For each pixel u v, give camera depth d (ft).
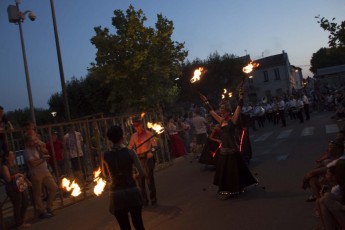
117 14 54.85
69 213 28.86
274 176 30.58
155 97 56.03
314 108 116.06
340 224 14.60
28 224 27.12
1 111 29.91
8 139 29.63
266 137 61.82
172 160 50.26
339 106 69.87
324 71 150.61
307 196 23.54
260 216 20.83
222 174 25.62
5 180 26.63
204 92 144.97
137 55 52.06
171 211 24.58
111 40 53.67
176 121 59.00
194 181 34.06
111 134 17.03
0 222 26.91
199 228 20.34
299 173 30.45
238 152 25.81
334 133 53.52
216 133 27.53
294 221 19.27
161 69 54.75
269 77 205.57
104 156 16.72
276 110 84.79
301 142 49.37
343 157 16.56
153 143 26.71
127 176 16.47
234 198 25.43
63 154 34.81
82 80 101.71
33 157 28.35
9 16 56.13
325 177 18.53
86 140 36.29
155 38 54.13
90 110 99.55
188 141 58.29
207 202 25.61
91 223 25.00
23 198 27.12
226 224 20.31
